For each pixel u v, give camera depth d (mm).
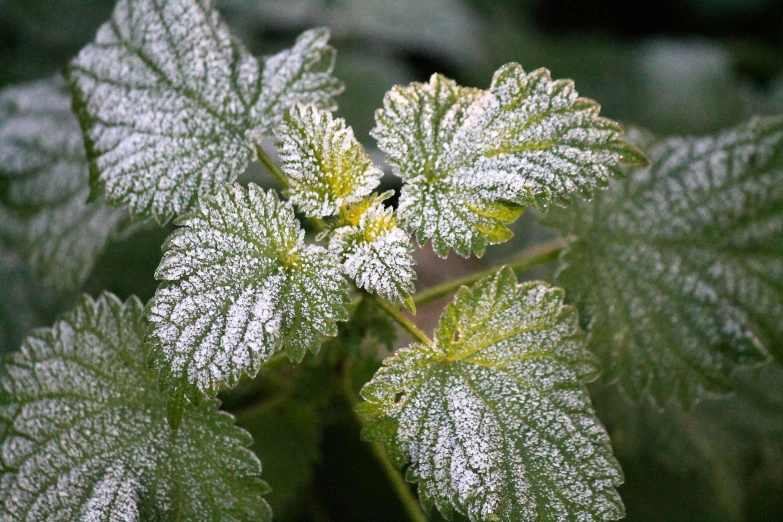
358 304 475
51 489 457
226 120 474
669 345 489
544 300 451
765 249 493
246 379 505
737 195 496
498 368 449
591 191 448
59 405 461
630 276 492
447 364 450
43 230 518
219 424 458
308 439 512
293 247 446
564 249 493
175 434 459
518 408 447
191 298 438
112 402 461
